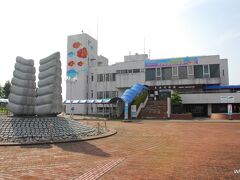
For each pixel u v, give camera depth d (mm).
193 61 48125
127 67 52469
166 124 28828
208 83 46969
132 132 20719
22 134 16297
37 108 19500
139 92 43906
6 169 9000
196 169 8773
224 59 48844
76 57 56750
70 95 56469
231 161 9969
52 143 14898
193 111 46094
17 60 19922
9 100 19578
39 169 8961
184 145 14086
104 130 21094
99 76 55312
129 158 10703
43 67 20047
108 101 41625
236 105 43438
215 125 27234
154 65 50344
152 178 7762
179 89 49250
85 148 13312
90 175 8148
